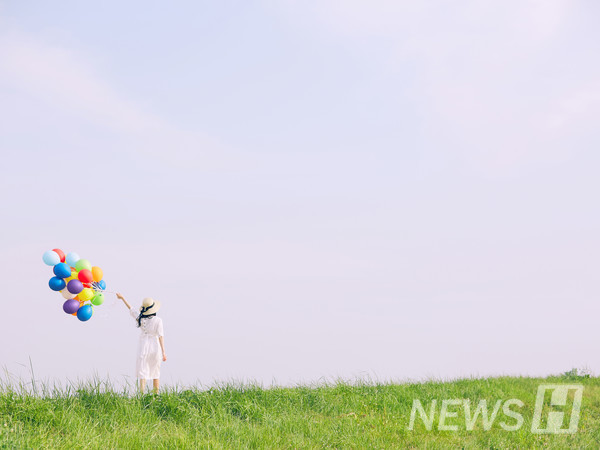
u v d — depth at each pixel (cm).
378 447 775
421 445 802
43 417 718
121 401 837
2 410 718
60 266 990
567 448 836
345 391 1125
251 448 734
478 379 1395
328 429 842
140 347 1105
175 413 845
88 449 649
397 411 1009
